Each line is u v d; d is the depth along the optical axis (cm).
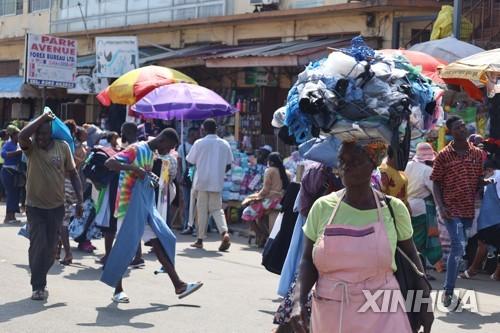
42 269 820
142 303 821
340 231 421
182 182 1464
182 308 805
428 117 551
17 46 2992
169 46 2259
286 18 1856
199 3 2156
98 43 1862
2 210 1756
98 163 1016
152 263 1084
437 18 1480
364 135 493
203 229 1254
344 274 421
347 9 1680
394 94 495
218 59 1692
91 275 978
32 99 2719
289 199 710
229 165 1267
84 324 723
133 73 1534
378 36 1670
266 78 1814
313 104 489
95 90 2027
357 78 498
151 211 812
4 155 1520
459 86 1195
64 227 1048
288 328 616
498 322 786
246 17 1936
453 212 845
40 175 810
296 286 445
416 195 1037
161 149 833
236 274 1019
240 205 1520
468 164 842
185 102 1449
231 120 1869
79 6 2541
